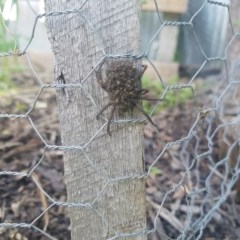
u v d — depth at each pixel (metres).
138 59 0.18
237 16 0.45
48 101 0.49
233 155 0.36
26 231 0.27
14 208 0.29
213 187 0.36
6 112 0.45
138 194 0.20
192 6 0.48
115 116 0.18
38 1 0.58
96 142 0.19
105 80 0.17
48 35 0.18
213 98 0.45
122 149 0.19
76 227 0.21
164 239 0.29
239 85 0.38
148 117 0.18
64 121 0.19
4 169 0.33
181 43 0.69
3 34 0.36
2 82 0.54
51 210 0.29
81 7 0.17
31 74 0.60
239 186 0.34
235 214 0.33
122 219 0.20
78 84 0.18
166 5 0.63
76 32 0.17
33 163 0.34
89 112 0.18
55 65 0.18
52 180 0.32
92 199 0.20
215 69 0.69
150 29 0.69
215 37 0.64
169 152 0.37
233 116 0.37
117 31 0.18
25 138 0.38
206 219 0.29
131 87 0.17
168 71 0.66
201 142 0.40
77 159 0.19
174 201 0.33
